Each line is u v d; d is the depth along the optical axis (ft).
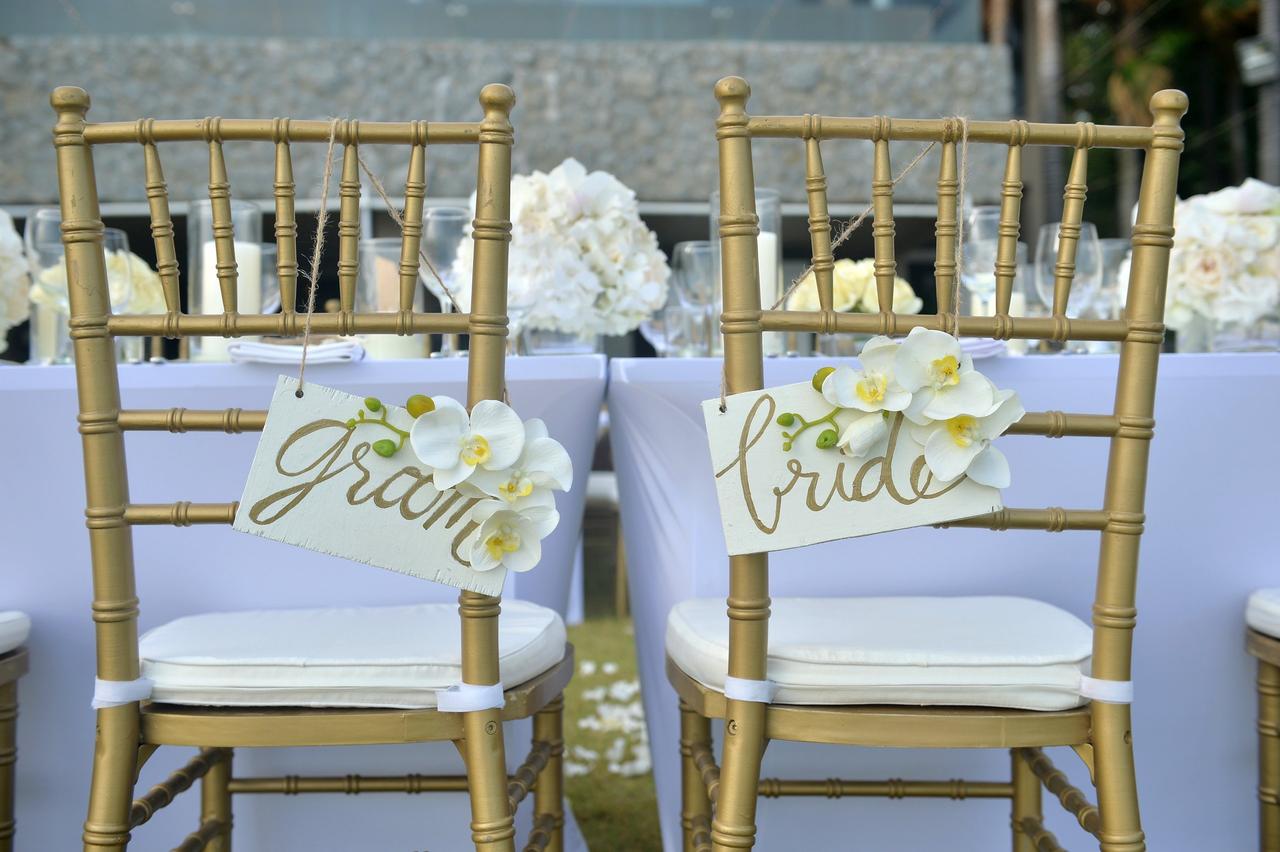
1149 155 4.18
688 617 5.08
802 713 4.29
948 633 4.69
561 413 5.75
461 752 4.29
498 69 28.50
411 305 4.14
